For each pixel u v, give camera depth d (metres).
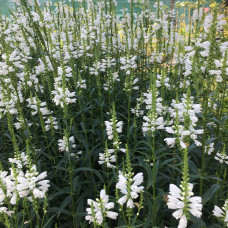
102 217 0.51
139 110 1.03
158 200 0.64
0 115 0.92
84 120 1.01
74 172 0.87
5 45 0.98
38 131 1.04
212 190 0.64
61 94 0.83
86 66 1.26
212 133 0.93
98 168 0.99
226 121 0.82
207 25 0.76
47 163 0.94
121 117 1.17
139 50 1.51
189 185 0.47
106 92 1.19
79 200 0.79
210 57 0.71
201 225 0.60
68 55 1.15
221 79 0.72
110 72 1.12
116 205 0.74
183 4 1.93
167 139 0.65
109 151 0.73
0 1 1.90
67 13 1.63
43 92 1.11
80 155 0.97
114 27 1.62
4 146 1.04
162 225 0.68
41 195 0.54
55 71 1.09
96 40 1.37
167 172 0.85
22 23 1.19
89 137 1.05
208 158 0.83
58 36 1.49
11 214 0.62
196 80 0.84
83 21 1.65
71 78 1.21
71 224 0.78
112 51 1.48
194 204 0.47
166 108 0.91
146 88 1.30
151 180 0.62
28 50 1.10
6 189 0.57
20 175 0.58
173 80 1.24
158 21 1.42
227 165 0.86
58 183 0.85
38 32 1.10
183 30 1.96
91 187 0.88
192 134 0.63
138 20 1.67
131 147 0.98
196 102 0.90
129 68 1.11
